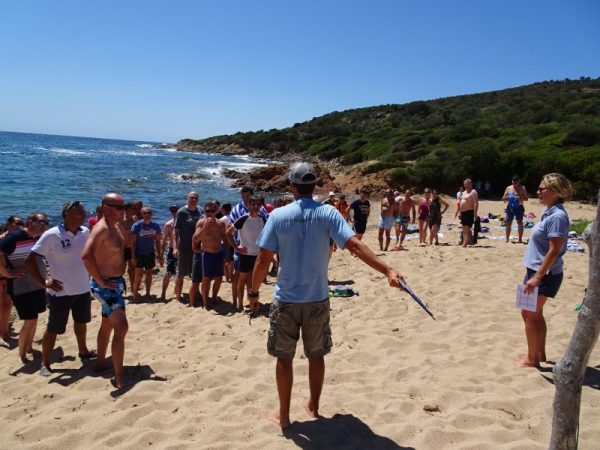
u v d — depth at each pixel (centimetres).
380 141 5866
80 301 528
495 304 673
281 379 349
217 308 756
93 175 3775
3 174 3388
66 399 432
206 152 9819
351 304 714
